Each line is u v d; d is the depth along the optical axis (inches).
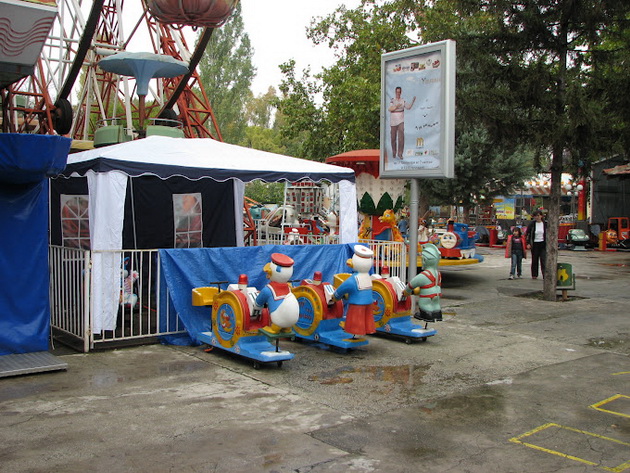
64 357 289.9
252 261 350.6
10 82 297.3
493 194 787.4
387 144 400.8
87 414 211.6
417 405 230.7
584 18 470.6
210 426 202.7
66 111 616.4
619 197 1205.7
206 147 410.0
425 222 630.5
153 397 232.4
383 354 313.9
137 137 491.2
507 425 210.8
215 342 300.7
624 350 330.0
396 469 172.4
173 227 457.4
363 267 301.7
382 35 862.5
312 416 215.5
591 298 520.4
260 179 381.7
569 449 190.4
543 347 335.3
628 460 182.7
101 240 318.7
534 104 492.7
